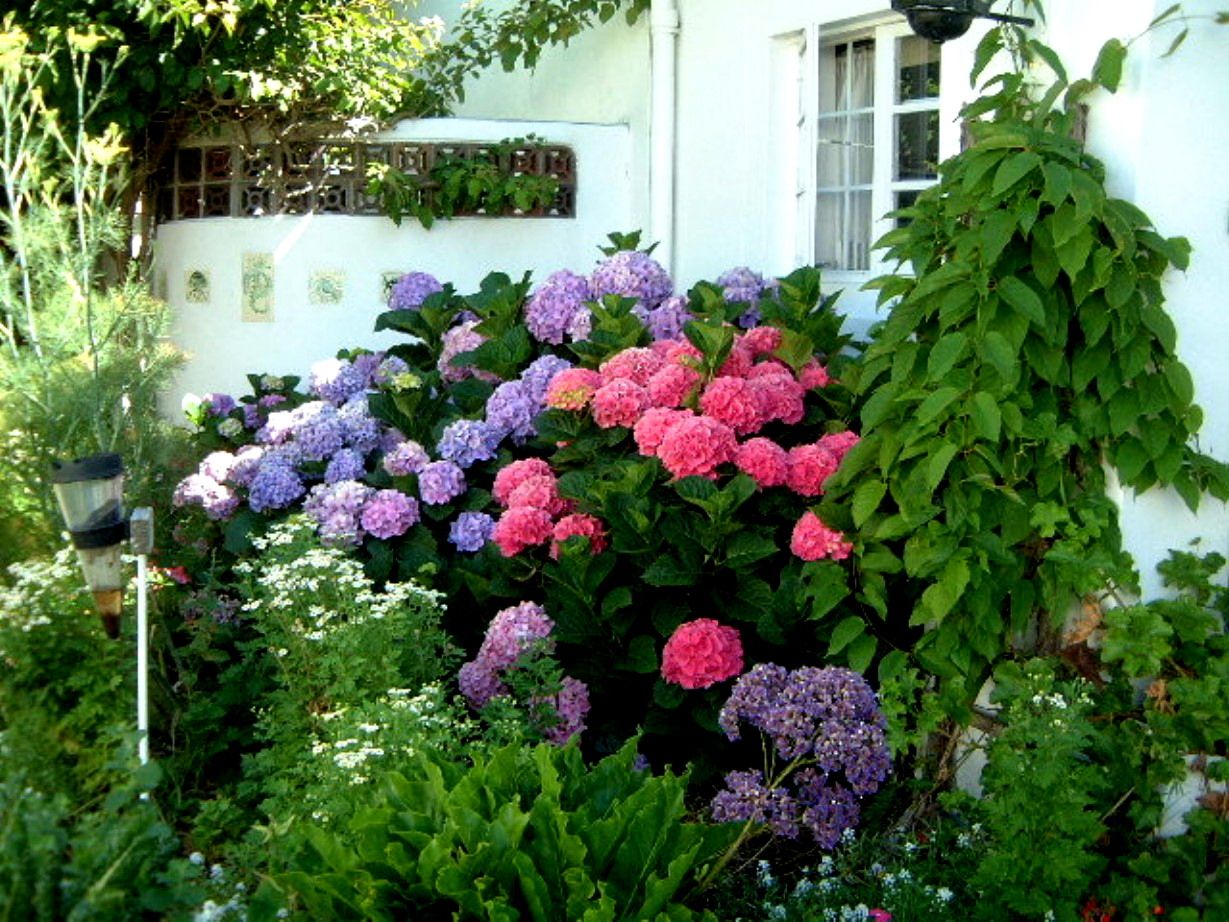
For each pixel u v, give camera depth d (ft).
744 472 16.63
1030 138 14.44
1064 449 14.29
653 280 21.49
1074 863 12.57
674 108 25.44
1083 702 13.29
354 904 10.85
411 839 11.07
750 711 14.71
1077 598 14.97
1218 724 13.67
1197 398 15.28
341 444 19.79
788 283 20.45
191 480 19.56
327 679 14.38
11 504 17.80
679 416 17.01
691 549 16.11
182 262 27.37
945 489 14.87
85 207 21.86
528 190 25.90
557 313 20.89
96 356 19.39
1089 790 13.50
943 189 15.03
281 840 11.74
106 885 8.80
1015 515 14.57
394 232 26.13
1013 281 14.11
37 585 14.23
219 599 17.53
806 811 14.52
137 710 13.66
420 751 12.03
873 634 15.89
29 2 24.17
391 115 26.27
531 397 19.56
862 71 21.97
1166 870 13.12
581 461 18.34
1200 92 14.89
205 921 10.15
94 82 24.26
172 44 24.02
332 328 26.30
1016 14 16.28
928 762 15.52
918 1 15.08
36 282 21.89
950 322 14.39
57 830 8.96
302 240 26.17
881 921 12.89
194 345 27.30
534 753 12.04
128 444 20.02
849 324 21.98
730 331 17.90
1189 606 14.57
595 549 16.88
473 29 29.78
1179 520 15.28
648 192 26.30
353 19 25.49
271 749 14.39
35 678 13.14
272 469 19.06
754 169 23.48
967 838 13.94
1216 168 15.10
